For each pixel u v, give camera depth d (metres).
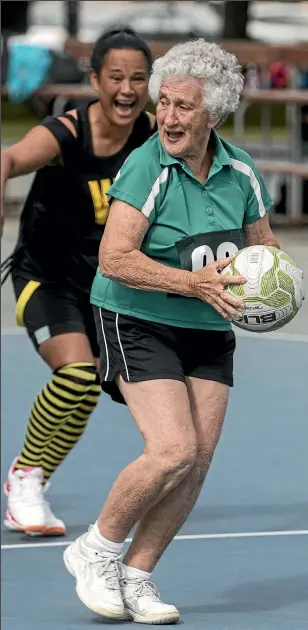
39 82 28.50
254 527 10.26
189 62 7.38
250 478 11.65
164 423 7.65
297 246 25.33
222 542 9.87
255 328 7.52
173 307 7.82
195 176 7.69
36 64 28.47
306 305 20.36
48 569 9.34
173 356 7.88
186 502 7.95
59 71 31.78
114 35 9.71
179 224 7.63
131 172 7.58
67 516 10.77
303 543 9.82
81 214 9.98
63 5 48.34
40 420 10.24
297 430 13.35
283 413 14.09
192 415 7.93
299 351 17.47
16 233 27.61
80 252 10.09
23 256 10.35
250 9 45.34
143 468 7.67
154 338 7.86
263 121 29.88
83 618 8.23
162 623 8.03
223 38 44.12
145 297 7.82
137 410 7.78
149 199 7.56
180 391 7.77
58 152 9.81
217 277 7.36
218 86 7.41
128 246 7.55
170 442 7.59
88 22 49.16
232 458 12.31
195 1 46.16
